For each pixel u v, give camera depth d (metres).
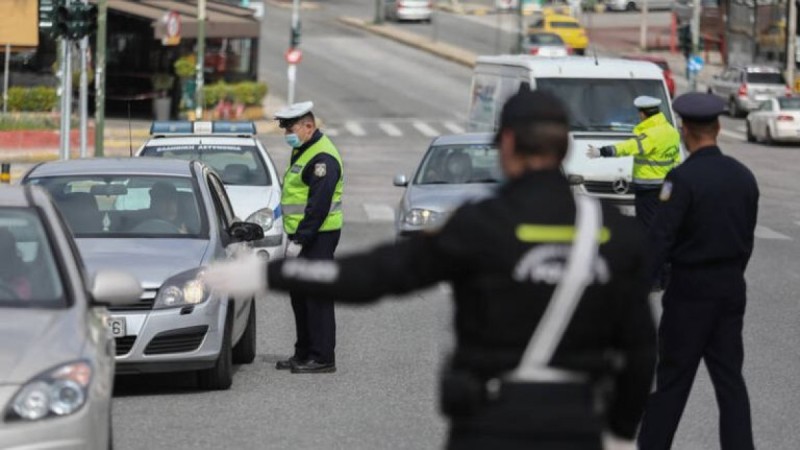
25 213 23.69
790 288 52.59
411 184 55.19
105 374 20.95
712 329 23.58
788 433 29.27
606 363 12.97
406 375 35.19
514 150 13.18
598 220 13.04
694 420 30.36
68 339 20.56
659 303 46.56
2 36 143.75
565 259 12.81
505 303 12.77
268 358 37.94
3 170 62.28
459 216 12.96
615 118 66.25
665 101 66.94
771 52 178.88
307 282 12.95
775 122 138.00
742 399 23.58
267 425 29.52
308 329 35.44
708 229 23.17
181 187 35.81
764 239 69.75
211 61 158.88
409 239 13.23
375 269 12.92
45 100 140.50
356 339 40.69
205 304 31.98
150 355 31.52
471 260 12.82
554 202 13.02
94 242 33.53
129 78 153.62
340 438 28.38
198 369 32.44
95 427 19.91
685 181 23.17
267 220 48.62
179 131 55.50
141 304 31.58
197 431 28.92
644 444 23.81
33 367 19.73
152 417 30.25
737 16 192.12
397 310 46.12
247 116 157.75
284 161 115.69
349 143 137.62
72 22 84.94
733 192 23.19
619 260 13.00
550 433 12.58
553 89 66.81
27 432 19.12
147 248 33.22
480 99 78.06
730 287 23.39
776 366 36.97
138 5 152.88
